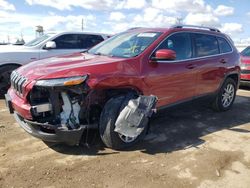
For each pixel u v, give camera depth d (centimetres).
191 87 541
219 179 365
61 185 340
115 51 495
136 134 411
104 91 420
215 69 596
